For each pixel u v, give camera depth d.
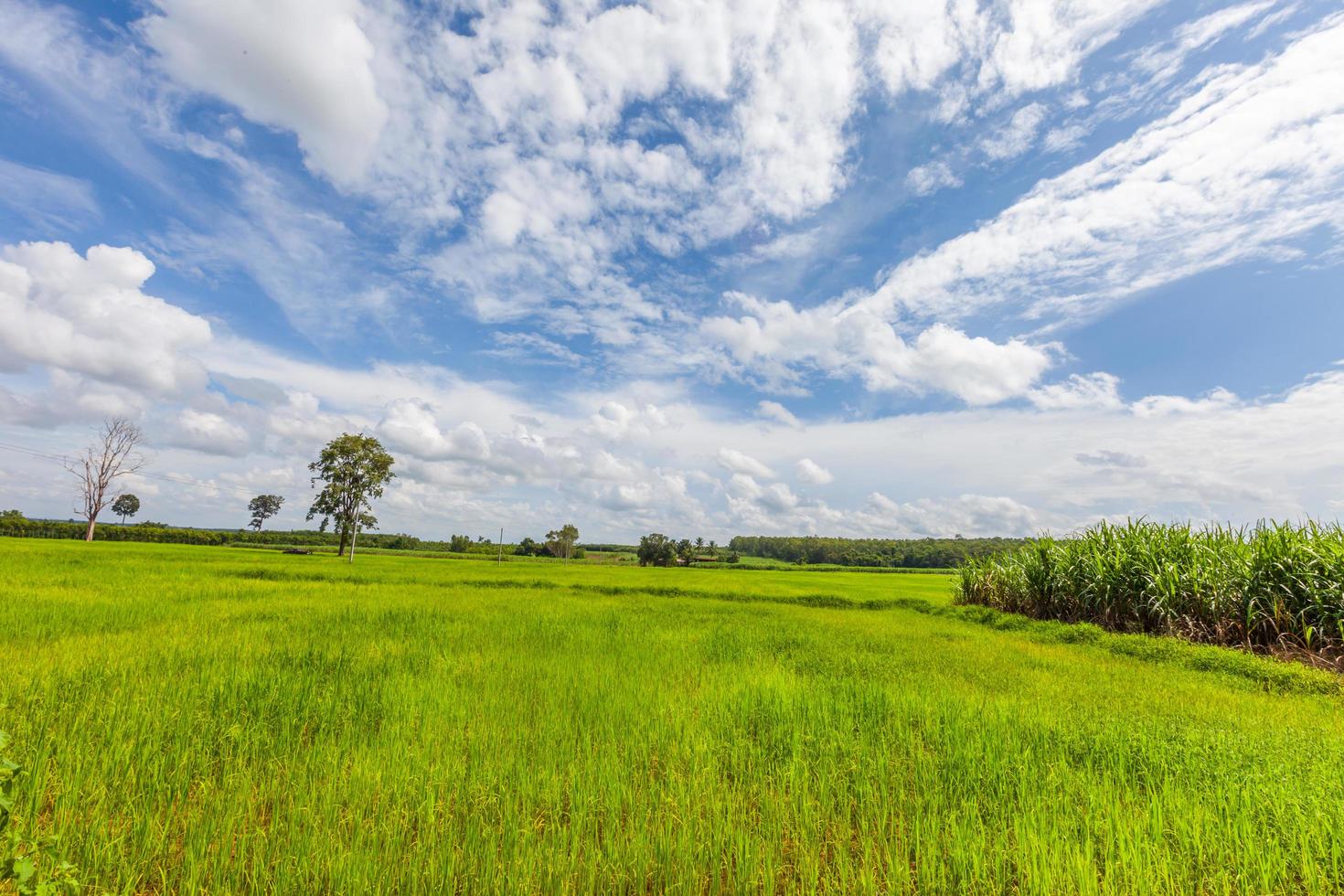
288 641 10.35
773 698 7.07
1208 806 4.39
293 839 3.72
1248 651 12.75
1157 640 13.29
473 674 8.26
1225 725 6.71
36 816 3.88
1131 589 16.14
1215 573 14.38
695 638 12.53
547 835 3.94
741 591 29.23
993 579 22.45
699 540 124.12
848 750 5.49
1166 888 3.49
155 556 36.94
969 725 6.18
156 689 6.56
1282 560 13.12
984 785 4.85
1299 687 9.60
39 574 21.41
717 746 5.58
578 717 6.30
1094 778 4.85
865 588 33.62
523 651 10.38
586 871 3.61
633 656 10.08
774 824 4.11
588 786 4.55
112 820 3.95
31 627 11.00
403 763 4.84
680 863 3.65
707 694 7.41
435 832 3.87
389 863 3.56
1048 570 18.91
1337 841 3.77
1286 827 4.02
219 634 10.99
